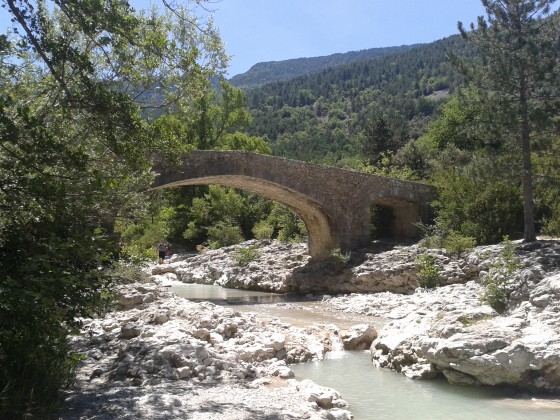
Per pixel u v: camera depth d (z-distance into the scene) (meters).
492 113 27.02
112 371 10.42
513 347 10.58
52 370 8.62
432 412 9.55
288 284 31.50
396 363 12.67
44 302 7.39
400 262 28.20
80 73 9.10
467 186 31.45
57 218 8.59
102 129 9.66
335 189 31.77
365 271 28.59
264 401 8.97
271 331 15.58
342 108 185.38
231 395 9.21
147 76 12.45
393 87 185.38
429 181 37.03
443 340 11.39
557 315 11.77
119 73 12.34
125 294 17.05
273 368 11.77
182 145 10.82
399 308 21.31
